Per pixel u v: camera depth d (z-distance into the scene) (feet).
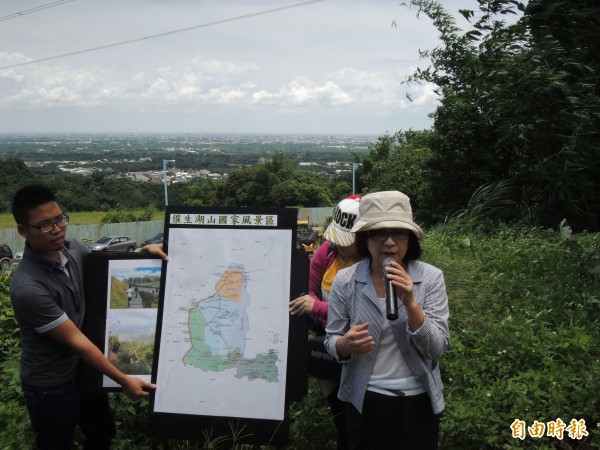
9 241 102.68
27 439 11.09
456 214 35.53
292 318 10.09
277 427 9.88
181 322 10.29
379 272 8.63
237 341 10.14
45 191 9.26
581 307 15.72
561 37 18.06
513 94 28.40
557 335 13.52
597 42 18.17
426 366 8.34
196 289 10.34
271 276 10.21
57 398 9.59
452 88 37.04
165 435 10.17
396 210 8.47
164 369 10.21
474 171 35.99
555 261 20.18
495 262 20.06
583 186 25.09
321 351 9.99
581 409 11.10
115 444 11.53
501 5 21.85
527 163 32.24
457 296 16.61
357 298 8.73
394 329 8.30
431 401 8.38
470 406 11.53
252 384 10.03
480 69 34.73
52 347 9.50
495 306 16.16
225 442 11.29
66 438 9.93
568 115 23.67
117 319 10.43
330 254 10.84
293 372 9.99
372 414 8.54
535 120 27.30
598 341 13.41
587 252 20.77
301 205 147.95
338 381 9.84
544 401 11.31
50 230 9.22
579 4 17.22
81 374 9.93
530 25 18.20
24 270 9.34
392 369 8.48
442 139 36.37
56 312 9.23
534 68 25.93
